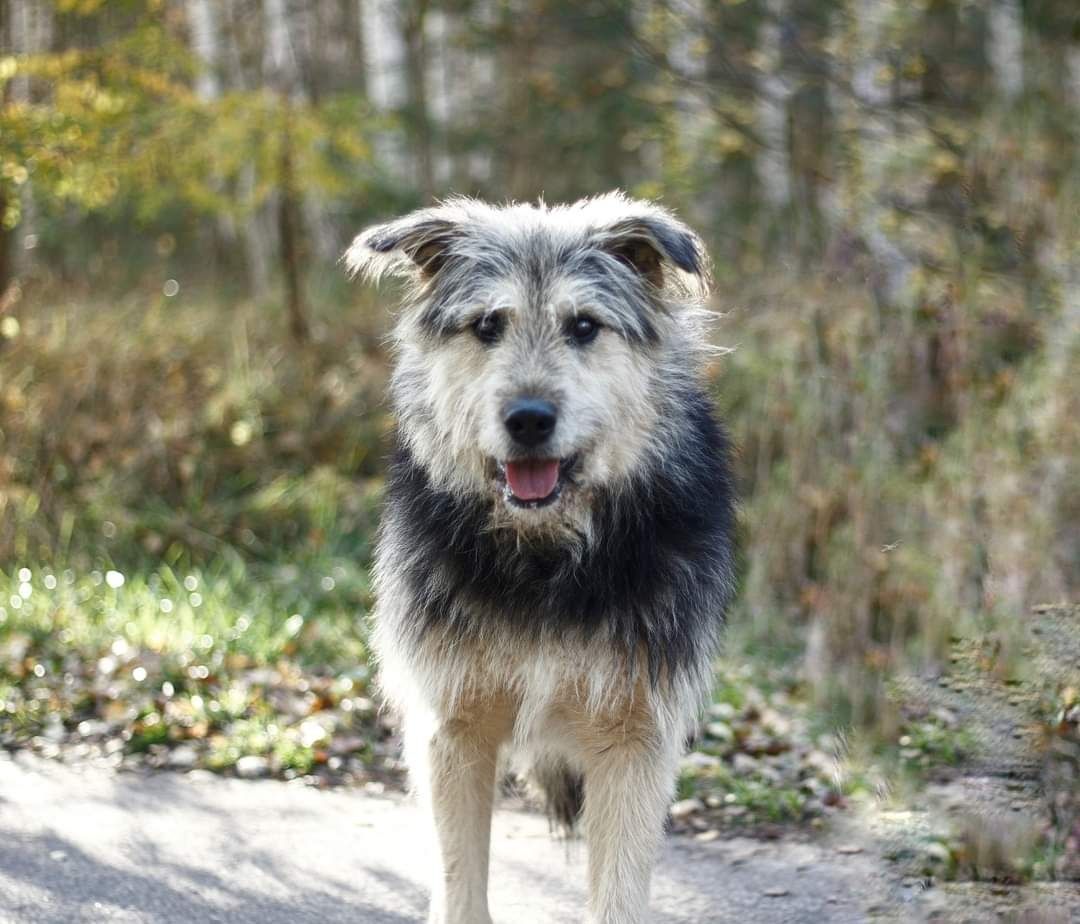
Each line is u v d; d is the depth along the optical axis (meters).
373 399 10.13
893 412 7.50
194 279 13.52
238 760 5.55
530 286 3.86
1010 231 8.10
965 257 7.95
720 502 4.16
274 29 12.28
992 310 7.65
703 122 11.30
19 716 5.88
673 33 11.55
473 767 3.88
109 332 10.45
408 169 15.07
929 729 4.97
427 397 3.98
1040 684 4.14
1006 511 6.47
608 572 3.78
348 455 9.77
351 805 5.18
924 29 10.47
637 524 3.85
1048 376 6.99
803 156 10.27
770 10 11.22
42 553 8.34
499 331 3.88
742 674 6.93
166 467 9.35
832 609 6.86
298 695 6.40
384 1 14.25
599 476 3.77
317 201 12.33
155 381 10.11
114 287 12.41
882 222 8.57
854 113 10.44
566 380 3.71
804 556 7.69
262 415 10.01
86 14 10.58
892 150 9.48
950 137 9.61
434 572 3.87
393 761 5.71
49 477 8.97
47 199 10.22
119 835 4.68
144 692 6.24
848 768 5.29
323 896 4.26
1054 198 8.00
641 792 3.79
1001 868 3.96
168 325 10.99
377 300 11.59
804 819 5.15
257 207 11.90
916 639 6.64
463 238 4.07
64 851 4.48
